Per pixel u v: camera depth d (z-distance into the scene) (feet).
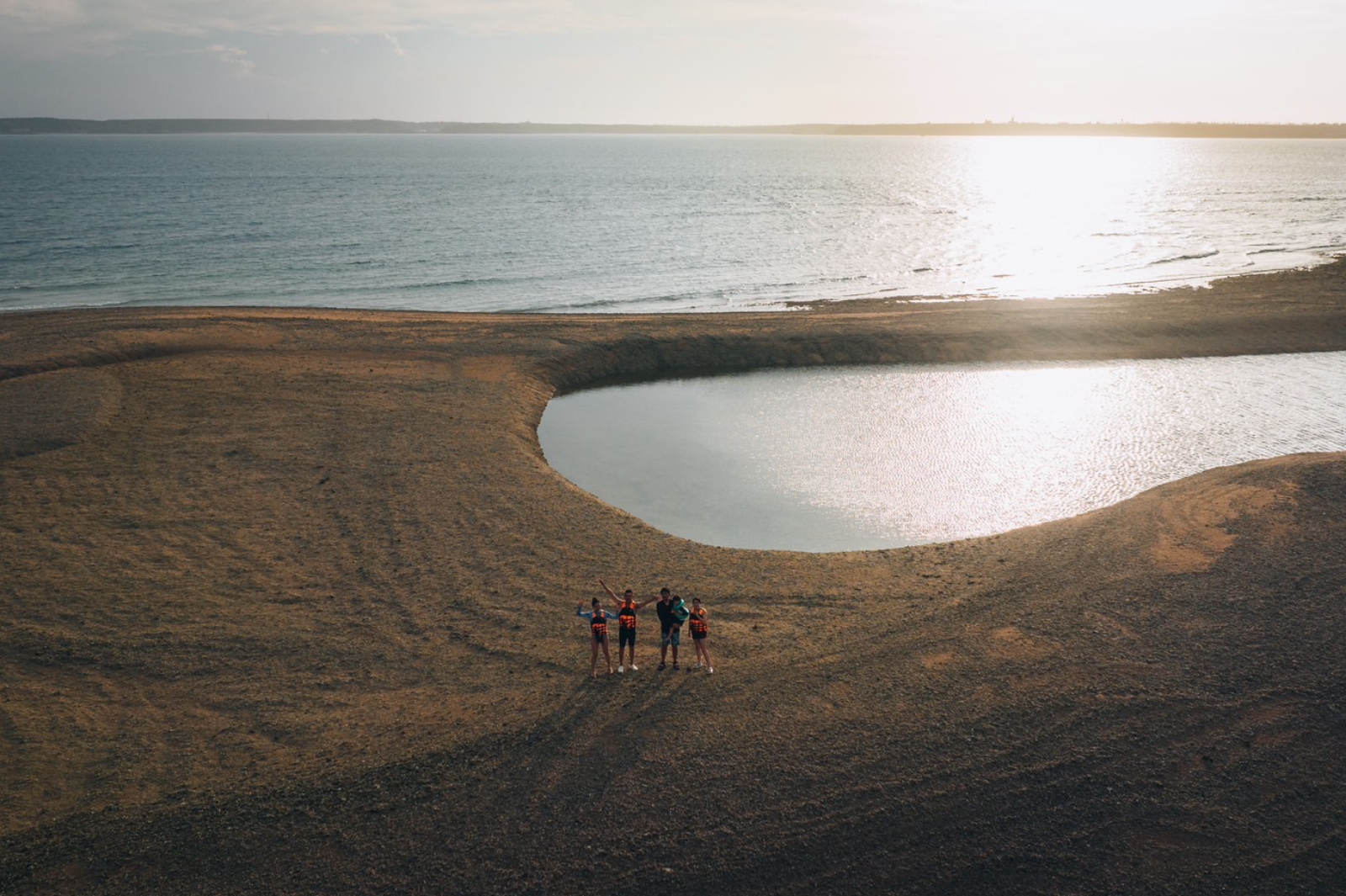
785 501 91.09
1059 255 255.50
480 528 76.84
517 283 208.03
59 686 54.29
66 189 453.58
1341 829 41.91
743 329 152.66
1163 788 44.55
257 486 84.48
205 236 275.18
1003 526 85.05
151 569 68.90
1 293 188.34
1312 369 137.90
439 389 116.88
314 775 46.03
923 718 50.08
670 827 42.47
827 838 41.78
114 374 117.70
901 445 107.55
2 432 95.91
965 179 625.41
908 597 64.80
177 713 51.55
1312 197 442.91
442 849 41.19
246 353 129.59
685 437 110.32
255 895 38.73
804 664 55.88
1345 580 62.85
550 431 112.27
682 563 71.46
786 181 602.03
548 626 61.21
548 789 44.88
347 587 66.49
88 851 40.98
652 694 52.90
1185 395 125.39
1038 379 134.10
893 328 153.79
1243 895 38.60
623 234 293.02
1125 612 60.75
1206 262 238.68
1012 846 41.32
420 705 52.11
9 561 69.72
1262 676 52.95
